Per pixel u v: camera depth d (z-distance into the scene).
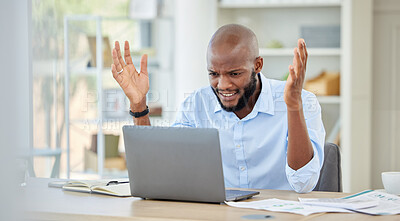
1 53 0.98
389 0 4.93
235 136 2.18
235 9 5.09
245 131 2.17
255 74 2.04
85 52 4.62
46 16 2.54
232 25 1.99
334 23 4.99
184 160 1.60
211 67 1.99
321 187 2.23
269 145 2.15
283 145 2.12
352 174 4.74
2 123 0.98
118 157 4.41
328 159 2.25
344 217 1.40
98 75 4.55
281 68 5.05
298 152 1.81
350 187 4.74
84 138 4.29
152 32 5.49
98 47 4.60
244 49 1.96
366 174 4.77
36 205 1.48
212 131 1.55
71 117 4.27
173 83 5.14
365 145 4.76
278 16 5.05
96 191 1.82
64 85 4.09
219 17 5.05
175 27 5.12
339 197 1.74
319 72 5.02
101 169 4.32
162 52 5.32
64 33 4.45
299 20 5.04
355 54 4.70
